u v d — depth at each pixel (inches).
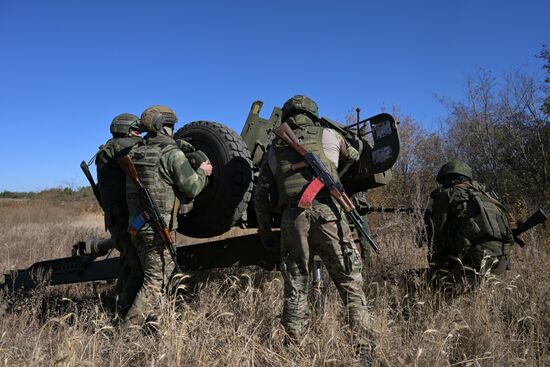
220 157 180.2
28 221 761.6
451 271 175.0
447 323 136.6
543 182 395.9
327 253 141.2
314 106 154.7
